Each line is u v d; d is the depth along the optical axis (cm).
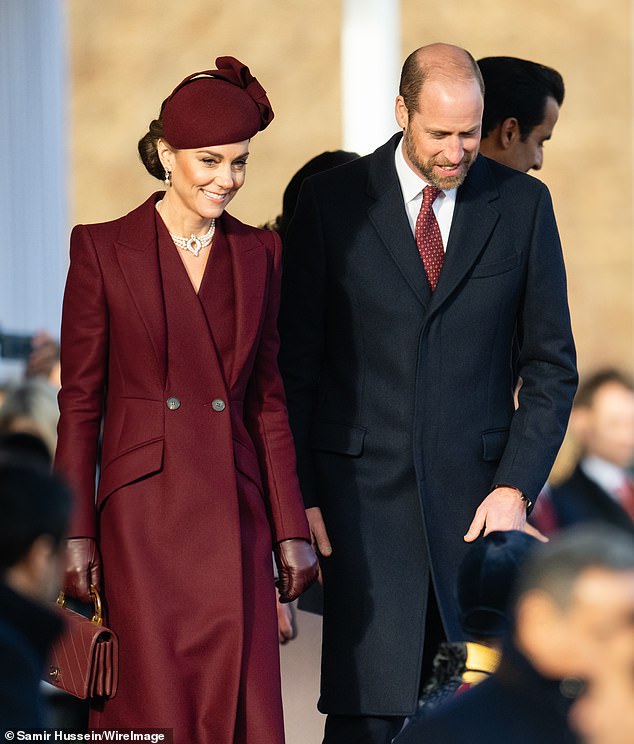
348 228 1593
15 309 3556
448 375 1570
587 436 2555
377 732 1596
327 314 1611
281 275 1547
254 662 1460
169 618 1440
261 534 1491
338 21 4616
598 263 4688
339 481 1594
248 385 1529
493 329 1580
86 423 1462
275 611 1491
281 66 4628
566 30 4644
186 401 1463
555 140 4700
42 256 3584
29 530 1059
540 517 2511
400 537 1581
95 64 4638
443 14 4609
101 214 4631
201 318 1464
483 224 1581
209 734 1435
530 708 960
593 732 931
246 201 4622
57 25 3581
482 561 1209
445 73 1509
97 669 1435
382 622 1579
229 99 1423
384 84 3897
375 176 1603
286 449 1527
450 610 1556
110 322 1466
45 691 1894
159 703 1423
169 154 1460
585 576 921
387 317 1573
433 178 1526
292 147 4619
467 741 973
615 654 922
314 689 1839
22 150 3538
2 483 1063
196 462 1456
